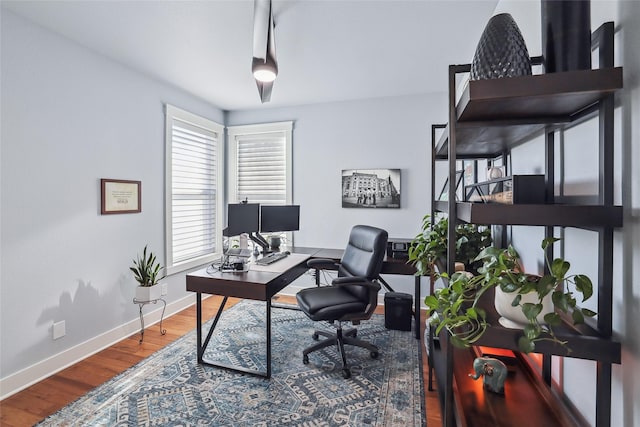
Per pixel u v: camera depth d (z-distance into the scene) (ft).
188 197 11.57
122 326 8.84
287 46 7.84
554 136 3.88
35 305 6.79
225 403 5.97
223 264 7.95
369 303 7.31
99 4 6.12
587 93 2.61
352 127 11.89
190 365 7.35
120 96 8.72
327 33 7.23
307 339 8.68
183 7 6.23
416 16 6.59
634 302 2.55
